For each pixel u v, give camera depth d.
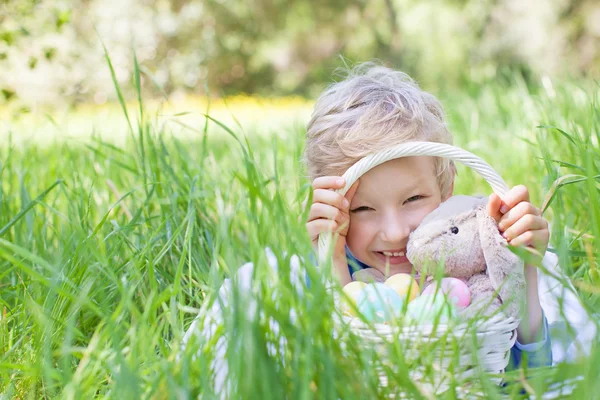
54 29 3.71
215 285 1.09
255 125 4.46
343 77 2.32
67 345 1.06
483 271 1.47
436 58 12.27
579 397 0.99
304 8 16.22
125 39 9.67
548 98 2.90
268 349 1.08
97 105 9.31
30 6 3.58
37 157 3.11
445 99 4.59
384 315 1.35
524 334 1.49
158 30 15.42
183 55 15.90
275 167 1.66
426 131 1.75
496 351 1.25
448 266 1.45
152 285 1.35
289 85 16.61
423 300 1.37
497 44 11.48
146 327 1.24
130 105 8.09
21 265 1.15
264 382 0.94
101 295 1.55
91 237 1.55
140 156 2.15
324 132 1.74
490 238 1.42
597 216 1.19
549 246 1.92
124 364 1.04
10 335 1.49
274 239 1.30
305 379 0.93
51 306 1.44
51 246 2.11
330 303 1.11
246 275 1.67
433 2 12.79
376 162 1.50
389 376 1.09
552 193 1.54
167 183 2.04
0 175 2.14
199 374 1.10
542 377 1.10
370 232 1.61
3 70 3.67
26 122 4.89
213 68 16.22
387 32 14.99
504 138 3.19
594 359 1.02
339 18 16.22
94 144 4.00
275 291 1.17
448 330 1.12
